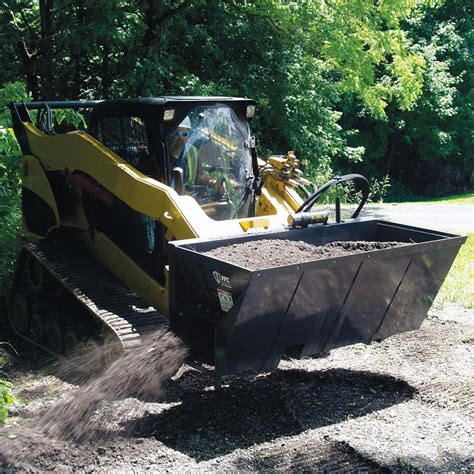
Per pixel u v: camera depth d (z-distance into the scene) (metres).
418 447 4.60
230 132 6.24
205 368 5.09
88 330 6.20
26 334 7.20
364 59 16.80
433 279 5.62
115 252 6.37
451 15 27.72
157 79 14.00
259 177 6.52
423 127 27.62
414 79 17.48
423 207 17.08
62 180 6.96
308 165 18.23
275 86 16.80
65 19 12.78
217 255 5.02
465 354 6.36
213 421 4.99
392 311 5.57
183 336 5.21
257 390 5.50
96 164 6.15
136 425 4.92
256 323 4.79
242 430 4.85
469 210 16.38
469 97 27.50
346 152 21.03
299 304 4.90
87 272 6.40
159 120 5.79
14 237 8.30
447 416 5.09
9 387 4.88
